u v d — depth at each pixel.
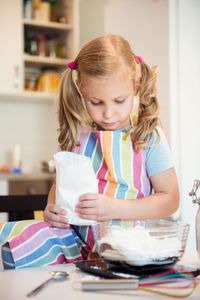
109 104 1.05
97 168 1.18
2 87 3.42
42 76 3.61
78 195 1.03
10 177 3.31
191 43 2.56
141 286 0.71
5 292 0.71
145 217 1.06
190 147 2.54
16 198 1.47
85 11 3.84
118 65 1.03
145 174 1.16
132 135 1.15
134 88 1.16
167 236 0.78
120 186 1.14
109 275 0.77
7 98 3.67
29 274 0.83
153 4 2.63
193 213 2.50
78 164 1.02
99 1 3.65
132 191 1.13
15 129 3.81
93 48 1.08
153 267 0.78
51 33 3.68
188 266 0.83
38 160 3.87
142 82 1.19
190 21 2.55
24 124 3.84
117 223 0.86
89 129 1.22
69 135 1.25
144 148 1.14
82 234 1.13
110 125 1.09
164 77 2.55
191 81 2.56
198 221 0.88
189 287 0.70
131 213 1.05
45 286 0.73
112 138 1.13
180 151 2.51
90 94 1.06
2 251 1.03
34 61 3.56
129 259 0.77
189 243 2.38
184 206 2.48
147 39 2.70
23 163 3.82
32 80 3.57
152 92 1.18
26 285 0.75
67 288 0.72
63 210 1.04
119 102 1.06
